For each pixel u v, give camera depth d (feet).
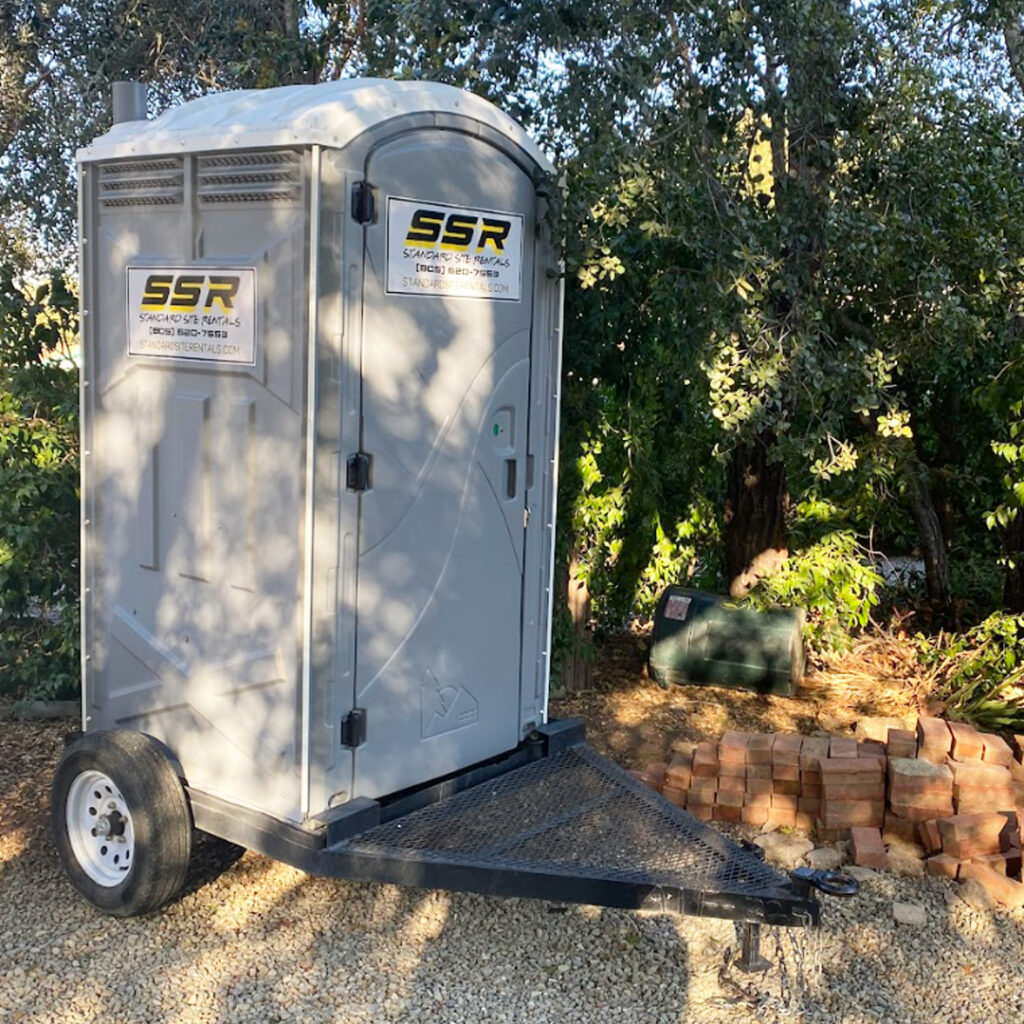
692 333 19.42
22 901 14.98
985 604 29.27
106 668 15.28
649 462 23.54
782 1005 13.12
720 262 17.85
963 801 16.94
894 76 20.76
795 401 20.26
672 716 22.36
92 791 14.70
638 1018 12.85
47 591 21.54
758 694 23.71
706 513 25.85
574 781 15.28
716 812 17.76
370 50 20.01
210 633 13.85
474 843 13.41
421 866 12.90
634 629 27.68
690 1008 13.05
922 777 16.83
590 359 20.30
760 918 12.31
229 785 13.87
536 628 15.99
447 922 14.70
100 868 14.70
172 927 14.44
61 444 21.33
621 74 16.67
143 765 13.83
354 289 12.77
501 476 15.05
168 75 25.22
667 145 17.63
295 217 12.52
